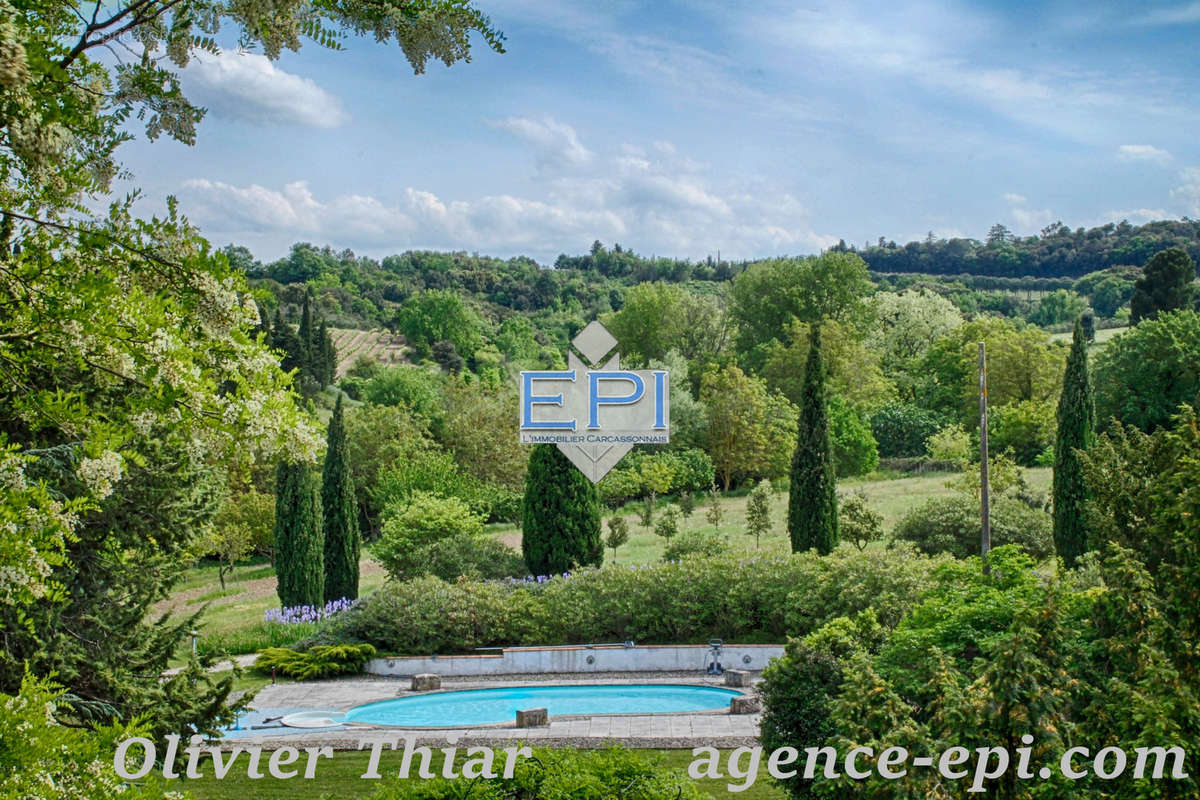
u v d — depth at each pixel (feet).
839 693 35.27
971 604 32.24
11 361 16.78
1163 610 25.49
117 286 15.39
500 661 69.82
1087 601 29.43
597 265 453.58
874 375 184.75
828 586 68.39
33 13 13.62
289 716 56.70
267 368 18.12
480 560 86.12
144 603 35.17
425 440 153.38
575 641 74.18
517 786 22.99
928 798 22.71
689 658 69.46
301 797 40.68
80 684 31.89
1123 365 144.66
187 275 16.22
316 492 85.15
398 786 23.56
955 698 23.82
